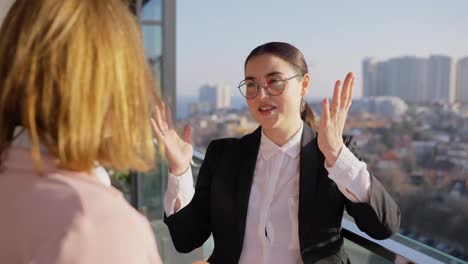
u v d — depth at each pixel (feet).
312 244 4.24
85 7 1.85
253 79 4.53
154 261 1.74
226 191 4.67
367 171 4.02
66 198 1.65
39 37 1.76
